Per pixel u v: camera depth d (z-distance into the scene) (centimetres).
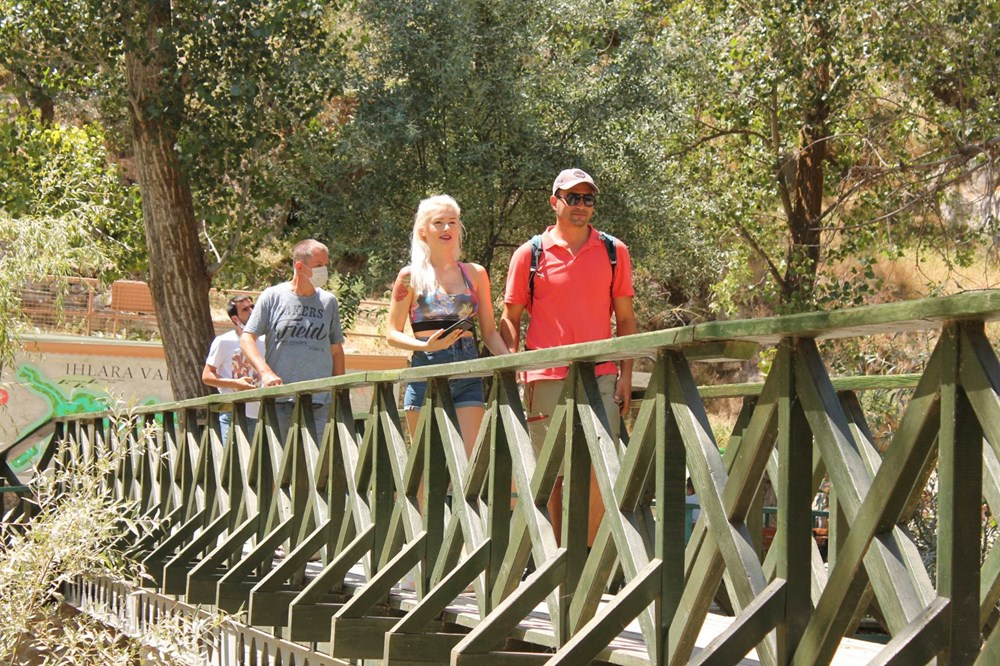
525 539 344
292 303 632
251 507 593
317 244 638
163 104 1251
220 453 654
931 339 1205
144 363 1662
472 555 368
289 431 543
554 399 470
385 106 1402
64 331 1728
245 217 1414
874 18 1319
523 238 1507
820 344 1238
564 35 1534
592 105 1462
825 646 222
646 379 1171
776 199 1572
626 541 287
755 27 1385
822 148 1526
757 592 239
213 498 668
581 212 470
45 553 505
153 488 757
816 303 1445
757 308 1964
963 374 189
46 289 1753
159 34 1234
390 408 443
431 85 1419
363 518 464
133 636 529
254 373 779
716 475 254
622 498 292
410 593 461
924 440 201
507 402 356
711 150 1593
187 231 1310
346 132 1398
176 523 716
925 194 1302
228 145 1293
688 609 265
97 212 1428
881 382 371
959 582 191
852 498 215
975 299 180
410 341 463
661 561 274
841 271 1956
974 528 191
